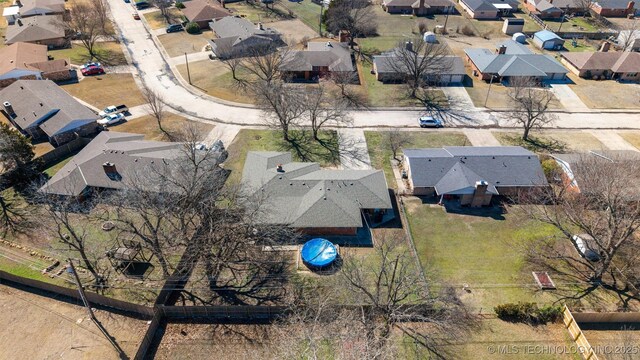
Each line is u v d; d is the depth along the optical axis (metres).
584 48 103.56
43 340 39.72
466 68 93.00
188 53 96.50
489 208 55.97
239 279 46.03
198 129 68.62
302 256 47.03
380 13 123.06
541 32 105.19
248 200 50.06
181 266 46.56
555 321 41.50
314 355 33.09
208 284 45.34
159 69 89.94
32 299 43.56
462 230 52.50
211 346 39.53
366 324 39.28
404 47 88.25
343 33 100.12
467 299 43.72
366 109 78.12
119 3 124.44
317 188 53.72
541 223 53.06
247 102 79.44
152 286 44.94
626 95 83.69
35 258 47.78
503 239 51.25
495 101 81.25
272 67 82.19
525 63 87.31
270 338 40.12
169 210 44.28
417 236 51.50
